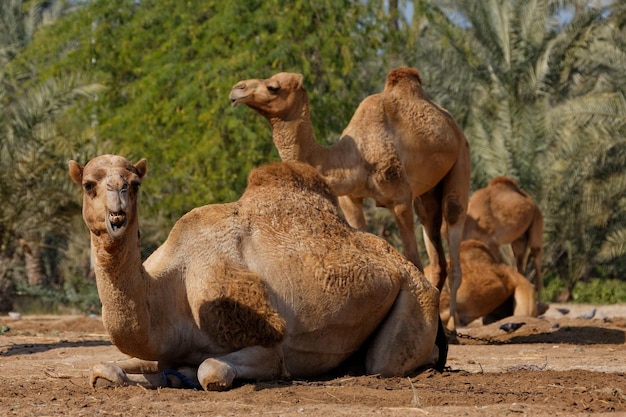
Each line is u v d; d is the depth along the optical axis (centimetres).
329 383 1927
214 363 1792
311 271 1964
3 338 3747
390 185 3147
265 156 6762
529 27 8019
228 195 6631
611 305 7194
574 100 7212
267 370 1867
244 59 6744
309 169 2130
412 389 1833
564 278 8525
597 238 8094
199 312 1861
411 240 3203
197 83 6762
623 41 7444
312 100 6812
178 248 1908
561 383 2011
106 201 1634
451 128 3359
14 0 8956
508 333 3734
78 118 7106
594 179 7481
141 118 6988
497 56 8044
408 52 8100
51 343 3488
